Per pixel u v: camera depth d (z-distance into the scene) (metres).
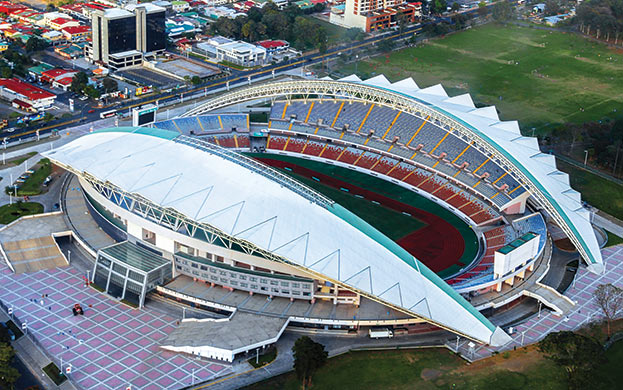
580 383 192.75
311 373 193.12
